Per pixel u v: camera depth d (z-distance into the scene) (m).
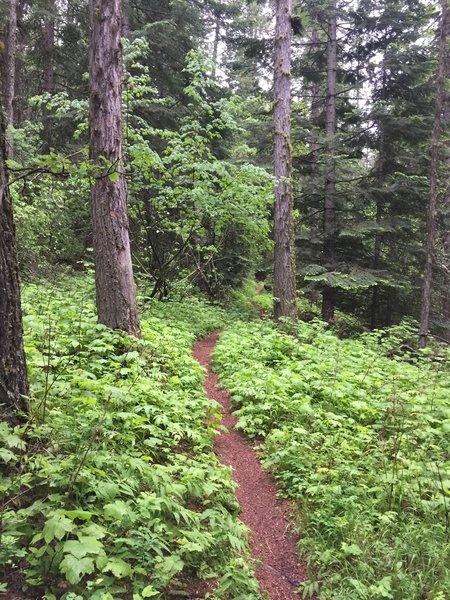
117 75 7.05
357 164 19.91
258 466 5.71
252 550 4.09
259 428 6.62
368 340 12.21
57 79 21.12
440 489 4.64
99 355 6.49
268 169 17.27
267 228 13.80
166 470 4.09
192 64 12.28
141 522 3.38
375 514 4.35
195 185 12.64
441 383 8.49
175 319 12.99
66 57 19.47
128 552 3.00
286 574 3.84
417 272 18.22
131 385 5.24
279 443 5.93
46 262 13.89
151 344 7.42
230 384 8.23
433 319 17.42
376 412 6.73
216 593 3.19
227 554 3.72
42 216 12.95
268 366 9.33
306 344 10.73
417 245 17.36
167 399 5.85
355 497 4.51
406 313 18.25
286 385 7.30
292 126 17.50
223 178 12.48
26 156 14.09
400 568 3.64
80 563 2.60
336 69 18.09
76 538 2.99
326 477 5.01
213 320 14.62
